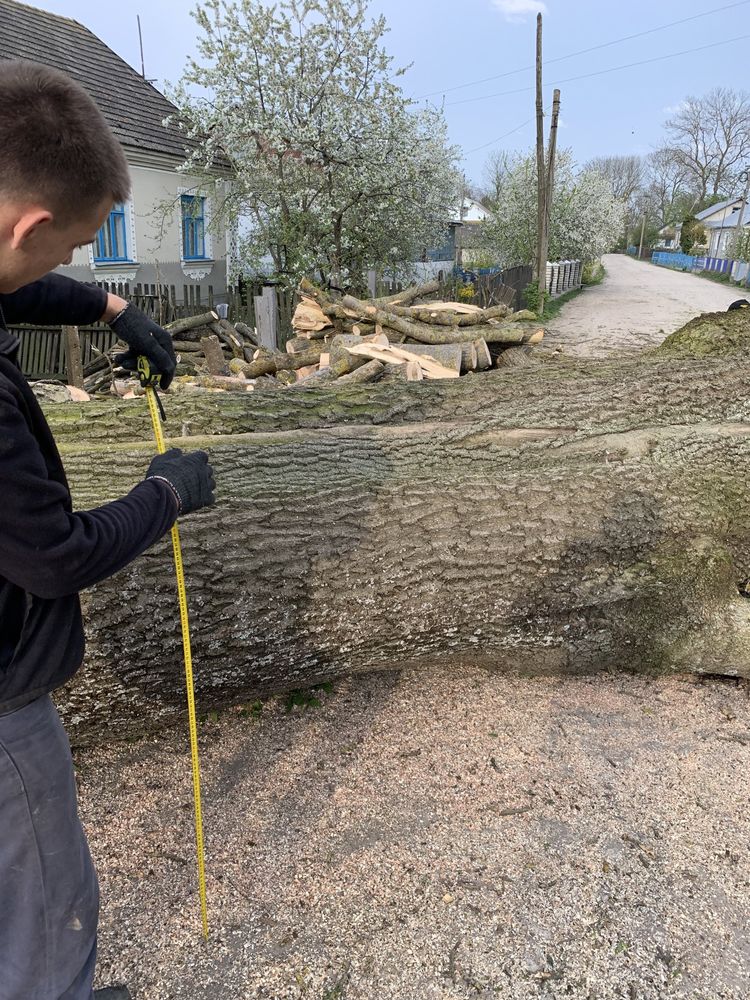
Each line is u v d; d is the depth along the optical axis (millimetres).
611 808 2393
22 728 1304
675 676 3150
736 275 29312
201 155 12922
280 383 6586
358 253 13766
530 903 2045
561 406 3285
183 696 2488
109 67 14070
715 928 1979
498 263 27266
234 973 1845
